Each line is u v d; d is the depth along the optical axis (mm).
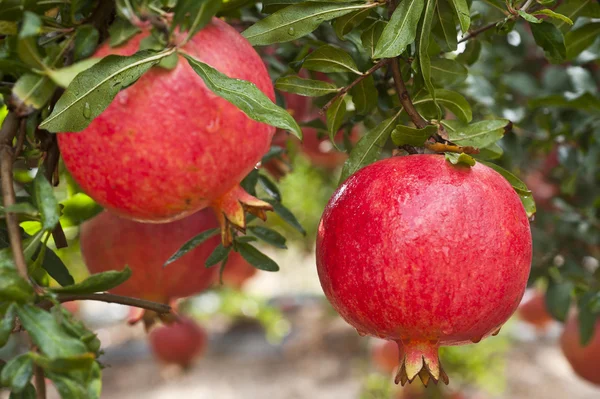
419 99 741
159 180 643
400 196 669
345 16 728
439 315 665
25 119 666
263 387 3549
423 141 707
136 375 3688
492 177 688
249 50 666
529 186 1471
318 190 2236
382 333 684
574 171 1148
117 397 3498
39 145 696
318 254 701
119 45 649
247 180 844
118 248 839
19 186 882
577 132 1086
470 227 663
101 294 662
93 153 644
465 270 661
